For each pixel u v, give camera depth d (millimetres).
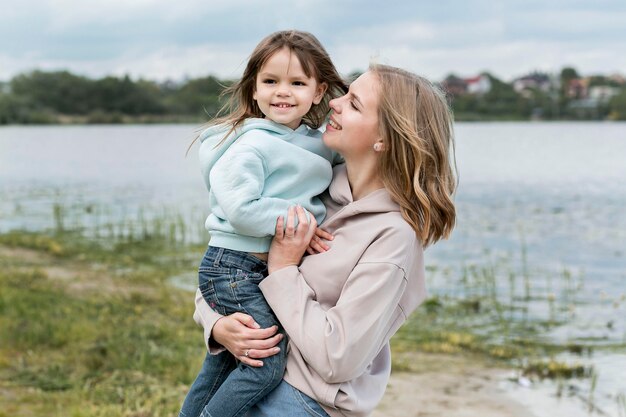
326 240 2574
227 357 2703
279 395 2479
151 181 33781
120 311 9336
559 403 6684
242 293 2508
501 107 116500
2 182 32344
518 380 7293
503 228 18641
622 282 12195
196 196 26781
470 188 29969
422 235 2525
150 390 6355
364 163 2582
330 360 2354
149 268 12953
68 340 7727
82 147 63781
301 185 2598
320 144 2717
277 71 2615
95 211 21641
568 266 13602
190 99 96375
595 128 104188
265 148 2541
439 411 6355
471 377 7402
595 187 30172
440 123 2566
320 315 2420
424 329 9406
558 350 8477
